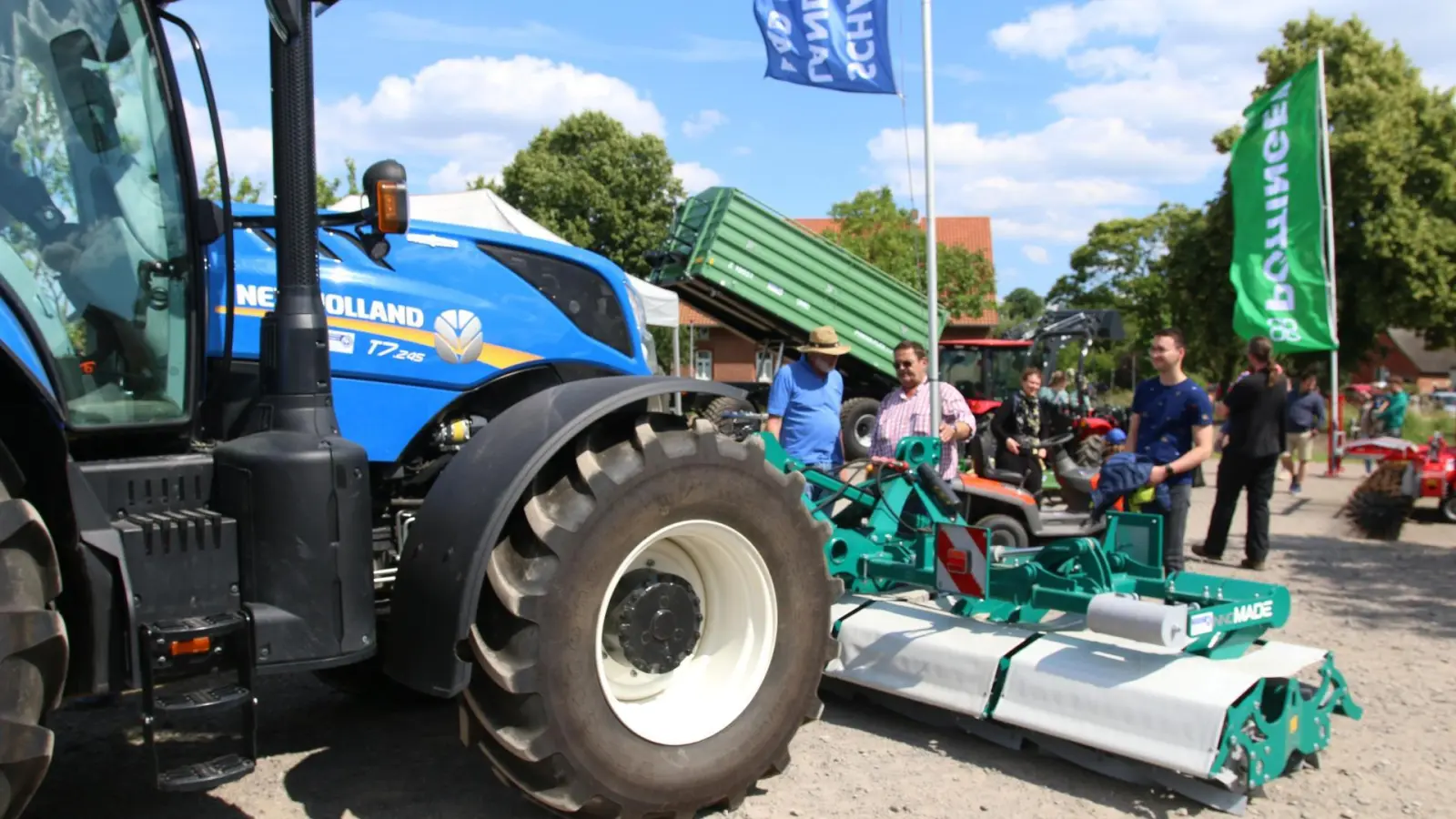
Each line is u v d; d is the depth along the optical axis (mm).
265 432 2928
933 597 4566
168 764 2672
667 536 3186
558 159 36750
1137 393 5832
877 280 14438
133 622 2557
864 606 4539
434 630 2881
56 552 2475
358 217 3160
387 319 3760
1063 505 8711
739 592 3408
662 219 37562
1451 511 9805
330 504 2828
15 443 2557
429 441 3967
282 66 2930
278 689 4711
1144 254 44281
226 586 2756
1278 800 3447
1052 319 14219
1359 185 25766
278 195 2965
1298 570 7371
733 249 13609
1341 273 26641
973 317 27641
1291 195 11031
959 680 3953
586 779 2957
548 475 3051
